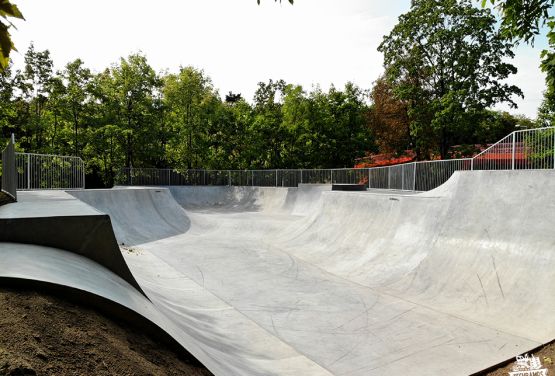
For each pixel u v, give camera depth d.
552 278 7.07
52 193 12.55
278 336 6.76
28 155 14.96
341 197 15.20
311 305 8.28
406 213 11.51
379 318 7.48
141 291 5.49
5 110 23.28
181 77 30.92
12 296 3.20
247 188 28.64
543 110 25.38
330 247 12.97
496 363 5.55
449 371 5.46
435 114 24.31
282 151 34.22
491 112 25.22
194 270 11.02
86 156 27.56
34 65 25.23
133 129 27.70
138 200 17.61
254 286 9.62
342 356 6.06
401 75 28.12
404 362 5.80
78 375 2.51
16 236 4.77
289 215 22.81
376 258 10.90
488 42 23.67
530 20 6.17
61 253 4.76
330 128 33.50
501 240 8.42
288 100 33.19
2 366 2.22
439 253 9.48
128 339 3.44
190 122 31.83
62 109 25.84
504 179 8.88
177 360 3.60
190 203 28.08
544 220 7.79
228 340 6.27
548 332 6.18
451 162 13.83
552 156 9.28
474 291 7.90
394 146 32.38
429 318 7.30
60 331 2.96
